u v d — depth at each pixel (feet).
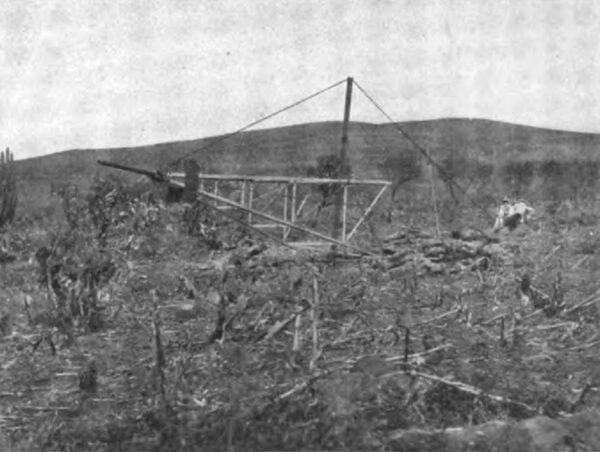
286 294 19.92
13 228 34.91
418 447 12.20
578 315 19.67
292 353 15.85
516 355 16.62
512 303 20.53
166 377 15.30
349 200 41.01
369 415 13.34
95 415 13.71
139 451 12.27
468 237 30.22
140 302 21.72
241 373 15.40
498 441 12.26
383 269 25.84
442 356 16.35
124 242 29.89
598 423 12.87
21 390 15.28
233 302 20.07
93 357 17.02
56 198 38.32
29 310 20.92
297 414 13.24
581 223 35.14
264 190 43.14
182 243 30.25
